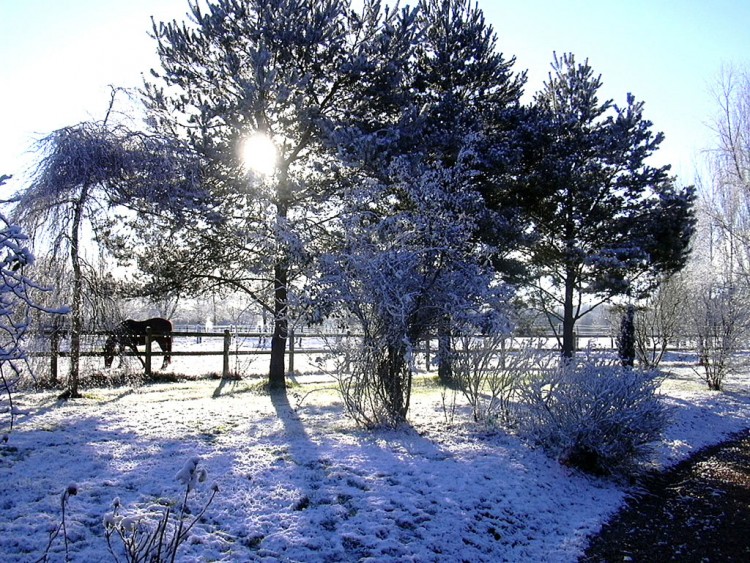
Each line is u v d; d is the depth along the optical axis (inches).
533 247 627.5
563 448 309.1
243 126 475.2
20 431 302.8
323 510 214.1
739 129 987.3
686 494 300.5
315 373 737.0
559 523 240.8
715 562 213.6
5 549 168.4
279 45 480.7
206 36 499.5
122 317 470.0
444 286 340.5
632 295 675.4
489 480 261.9
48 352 424.2
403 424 344.2
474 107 601.3
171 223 490.9
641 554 218.5
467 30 592.1
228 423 343.6
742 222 948.6
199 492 221.3
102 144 420.8
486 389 391.9
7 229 165.0
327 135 488.4
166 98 514.6
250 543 187.9
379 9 536.4
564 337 687.1
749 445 427.2
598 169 652.1
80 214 424.2
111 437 298.7
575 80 713.0
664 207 653.3
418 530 206.5
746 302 693.9
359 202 358.9
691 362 916.6
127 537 150.3
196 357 887.7
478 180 557.3
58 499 206.2
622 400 310.2
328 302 324.8
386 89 514.0
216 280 551.8
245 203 511.8
